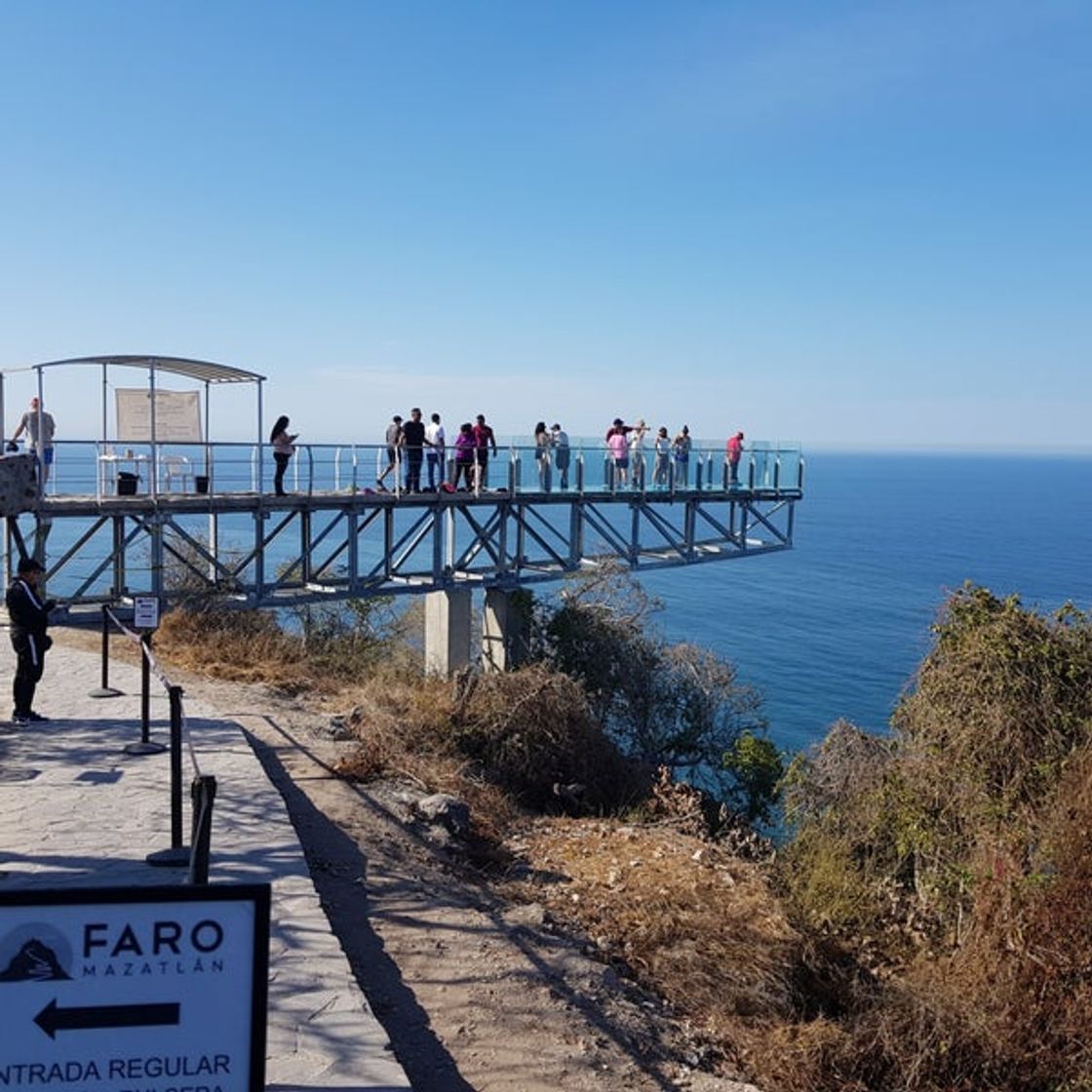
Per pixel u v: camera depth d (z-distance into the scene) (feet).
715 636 192.34
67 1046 9.90
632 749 79.05
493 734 51.44
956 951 32.24
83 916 9.87
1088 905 28.89
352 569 76.33
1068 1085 26.30
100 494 65.26
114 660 53.01
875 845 42.16
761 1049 24.90
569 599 85.46
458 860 33.35
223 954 10.14
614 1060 21.50
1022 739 39.01
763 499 106.11
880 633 198.29
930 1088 25.85
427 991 22.67
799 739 119.65
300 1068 17.49
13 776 32.27
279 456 72.28
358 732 45.14
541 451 88.38
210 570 71.92
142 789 31.50
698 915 31.73
